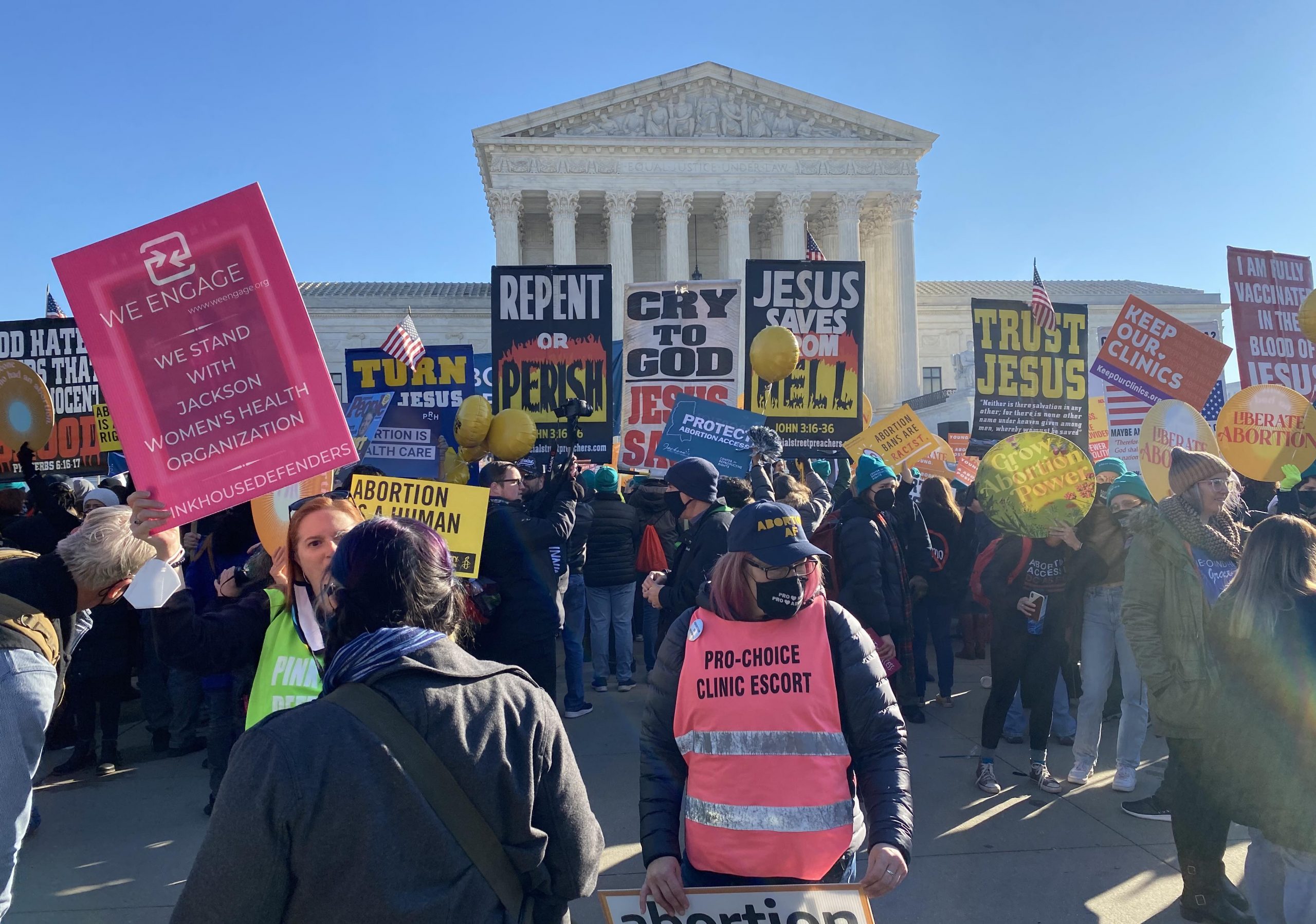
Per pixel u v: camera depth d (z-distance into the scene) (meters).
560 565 6.77
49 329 8.30
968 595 8.96
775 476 5.98
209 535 4.13
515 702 1.83
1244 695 3.21
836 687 2.49
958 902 4.02
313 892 1.56
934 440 9.12
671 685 2.61
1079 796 5.28
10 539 5.84
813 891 2.30
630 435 7.86
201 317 2.86
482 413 6.72
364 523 1.89
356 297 45.44
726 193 46.91
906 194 47.72
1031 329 8.48
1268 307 7.52
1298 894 3.01
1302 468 6.78
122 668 6.26
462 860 1.64
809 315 7.84
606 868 4.48
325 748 1.58
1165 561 3.93
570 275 7.75
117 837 5.08
